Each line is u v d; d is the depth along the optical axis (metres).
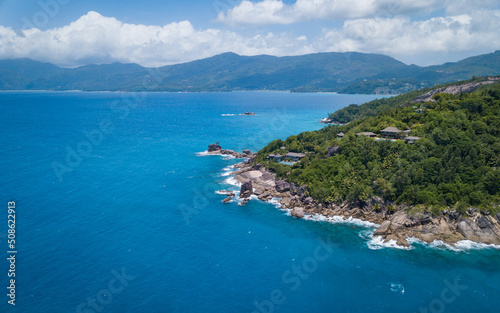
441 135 137.25
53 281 83.88
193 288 83.44
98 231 110.62
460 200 110.19
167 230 113.25
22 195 139.12
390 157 133.88
